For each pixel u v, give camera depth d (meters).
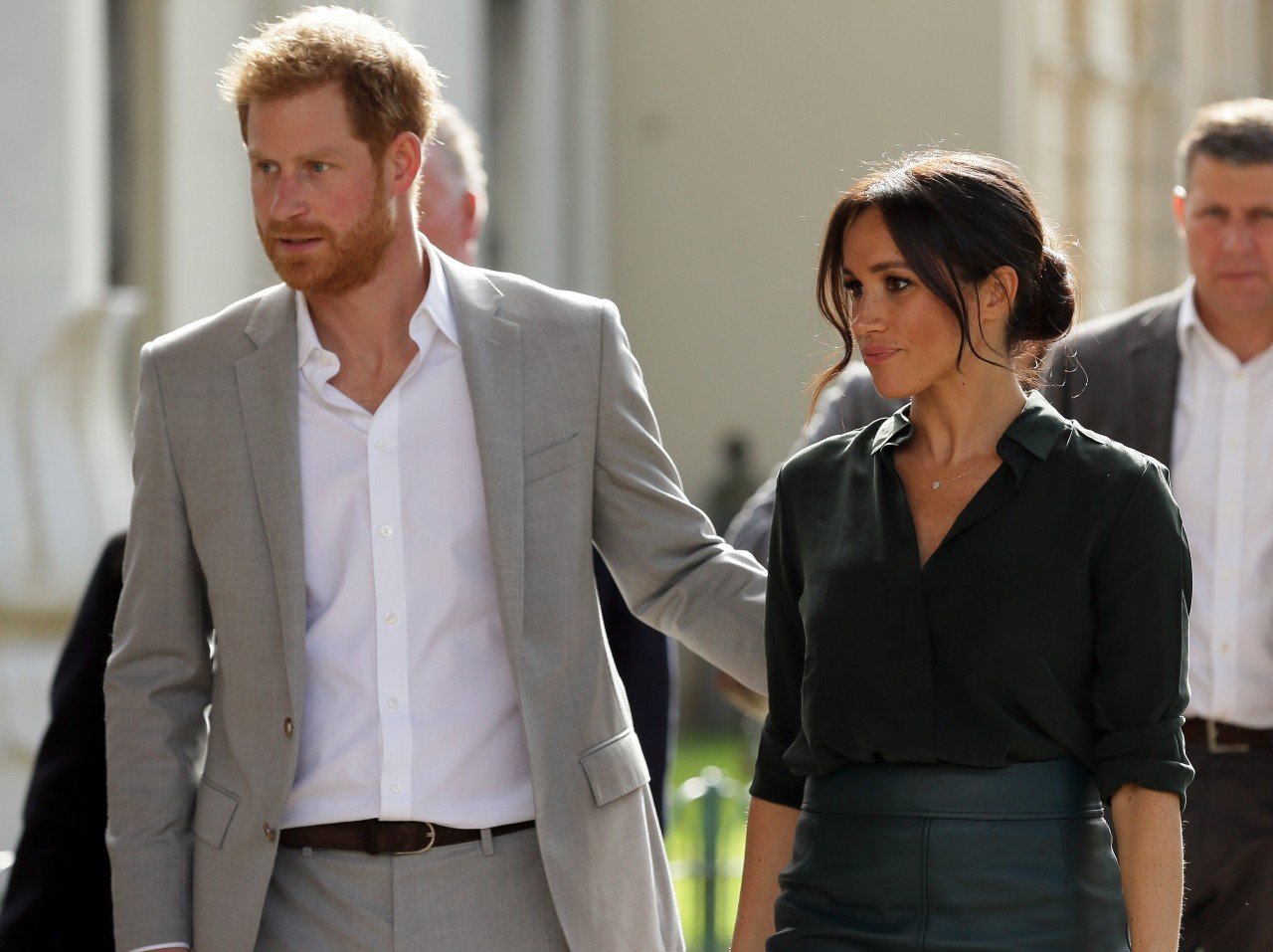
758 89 52.81
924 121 50.66
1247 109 15.65
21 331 27.33
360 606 11.27
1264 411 15.46
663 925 12.07
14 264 27.72
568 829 11.25
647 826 11.98
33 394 27.05
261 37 11.20
